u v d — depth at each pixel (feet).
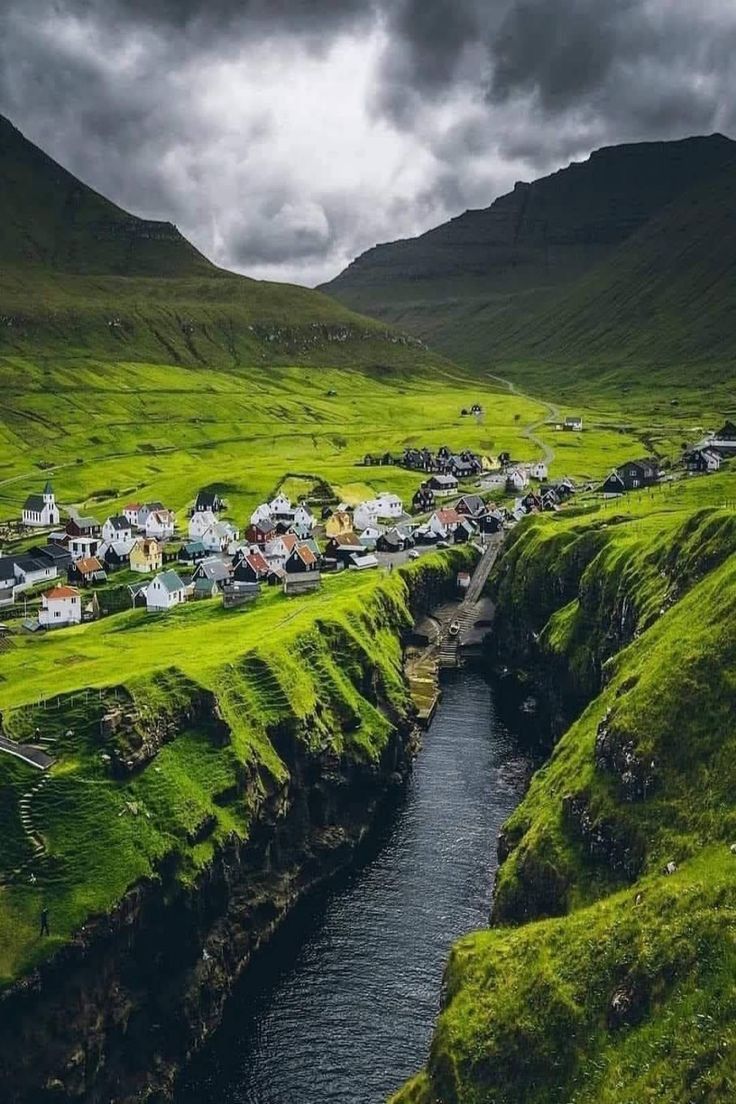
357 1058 281.13
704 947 207.72
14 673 411.75
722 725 281.13
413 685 543.39
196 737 359.87
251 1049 287.28
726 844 242.17
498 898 310.65
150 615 543.80
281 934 338.75
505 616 625.00
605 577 508.53
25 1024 261.24
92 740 332.39
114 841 301.63
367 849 389.19
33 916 276.62
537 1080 212.23
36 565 639.76
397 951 325.83
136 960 294.25
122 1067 281.33
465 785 439.63
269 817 360.89
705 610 342.44
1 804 304.30
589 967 225.97
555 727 491.31
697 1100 179.83
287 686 411.54
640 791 284.61
